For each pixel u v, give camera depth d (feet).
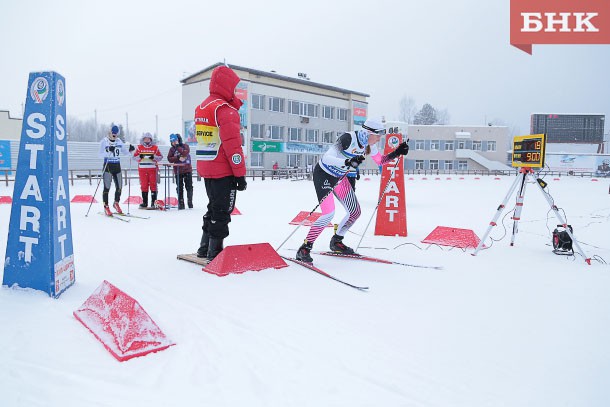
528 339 8.29
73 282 11.03
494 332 8.62
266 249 13.37
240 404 5.89
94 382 6.35
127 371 6.71
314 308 9.85
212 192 13.57
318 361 7.20
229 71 13.47
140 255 15.07
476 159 171.12
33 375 6.47
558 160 174.70
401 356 7.46
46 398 5.89
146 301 10.00
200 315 9.20
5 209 28.78
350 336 8.28
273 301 10.27
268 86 115.96
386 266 14.28
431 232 20.71
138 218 25.53
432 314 9.62
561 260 15.57
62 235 10.36
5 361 6.84
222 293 10.77
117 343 7.34
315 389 6.32
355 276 12.87
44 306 9.27
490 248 17.81
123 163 89.40
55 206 9.95
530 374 6.90
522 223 26.17
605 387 6.53
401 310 9.86
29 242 9.98
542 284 12.27
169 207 31.65
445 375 6.82
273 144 117.08
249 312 9.47
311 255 15.87
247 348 7.65
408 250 17.16
